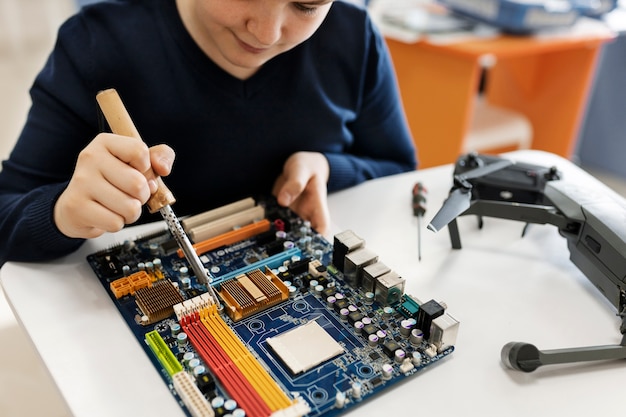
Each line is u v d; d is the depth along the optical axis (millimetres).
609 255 713
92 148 678
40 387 851
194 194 1054
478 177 875
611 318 715
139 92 931
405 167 1232
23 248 750
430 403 581
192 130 974
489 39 1705
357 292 708
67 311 677
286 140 1043
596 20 2055
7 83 1447
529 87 2182
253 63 786
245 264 762
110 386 580
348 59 1062
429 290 747
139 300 674
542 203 843
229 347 616
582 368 638
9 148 1482
